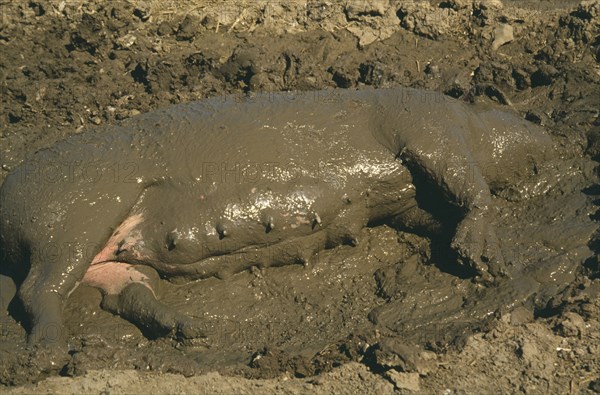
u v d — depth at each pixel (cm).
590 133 1188
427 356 951
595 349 961
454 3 1412
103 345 988
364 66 1330
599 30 1355
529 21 1394
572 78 1274
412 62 1361
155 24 1444
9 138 1250
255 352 993
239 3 1463
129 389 930
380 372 949
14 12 1420
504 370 945
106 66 1359
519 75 1292
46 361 951
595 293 1006
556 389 929
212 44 1419
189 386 940
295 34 1429
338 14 1434
